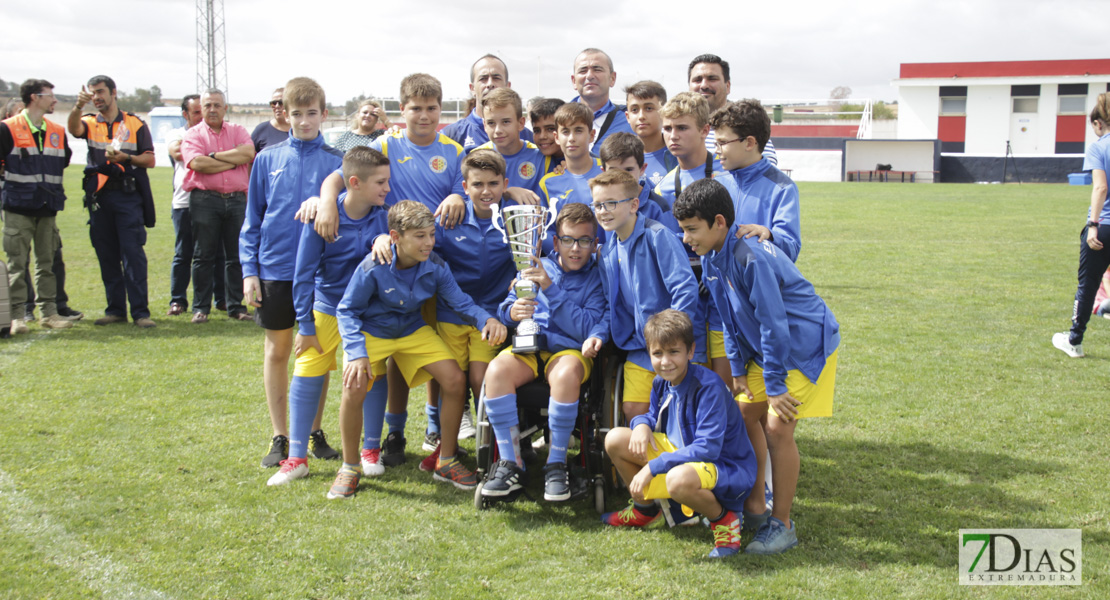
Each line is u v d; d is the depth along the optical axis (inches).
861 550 127.6
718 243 125.0
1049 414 192.4
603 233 158.2
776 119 1939.0
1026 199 915.4
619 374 146.3
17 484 152.1
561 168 171.5
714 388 127.0
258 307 165.6
